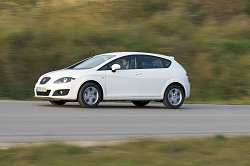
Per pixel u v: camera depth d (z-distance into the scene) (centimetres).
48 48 4797
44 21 5694
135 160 1539
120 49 5075
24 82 4359
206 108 3778
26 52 4656
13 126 2388
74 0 6581
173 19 6266
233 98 4841
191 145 1823
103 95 3344
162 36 5669
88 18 6116
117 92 3394
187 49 5359
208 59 5247
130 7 6444
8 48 4628
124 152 1688
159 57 3616
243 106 4144
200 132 2389
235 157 1645
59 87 3234
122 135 2203
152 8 6488
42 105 3472
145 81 3484
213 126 2650
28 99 4191
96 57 3547
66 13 6181
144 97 3484
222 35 6025
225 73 5081
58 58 4719
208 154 1689
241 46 5606
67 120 2662
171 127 2544
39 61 4600
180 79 3619
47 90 3272
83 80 3275
